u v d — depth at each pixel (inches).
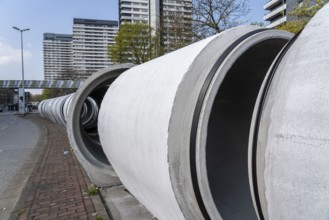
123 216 177.8
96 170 223.9
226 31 116.0
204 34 749.3
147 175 123.4
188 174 98.8
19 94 2096.5
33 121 1246.9
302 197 59.7
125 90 166.2
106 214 177.3
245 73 142.7
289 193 62.5
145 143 118.6
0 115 2175.2
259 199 81.7
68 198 209.0
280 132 65.2
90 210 186.1
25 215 182.2
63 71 2972.4
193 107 100.8
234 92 151.4
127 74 193.9
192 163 96.8
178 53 132.0
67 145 465.1
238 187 129.8
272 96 75.4
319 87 59.6
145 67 165.3
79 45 3678.6
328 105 57.1
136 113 132.3
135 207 189.9
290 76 67.5
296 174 60.8
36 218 177.8
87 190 222.2
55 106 708.0
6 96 4613.7
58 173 280.7
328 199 55.3
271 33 106.6
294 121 62.4
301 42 69.9
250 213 115.6
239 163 141.3
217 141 148.8
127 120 142.0
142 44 1494.8
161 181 109.6
